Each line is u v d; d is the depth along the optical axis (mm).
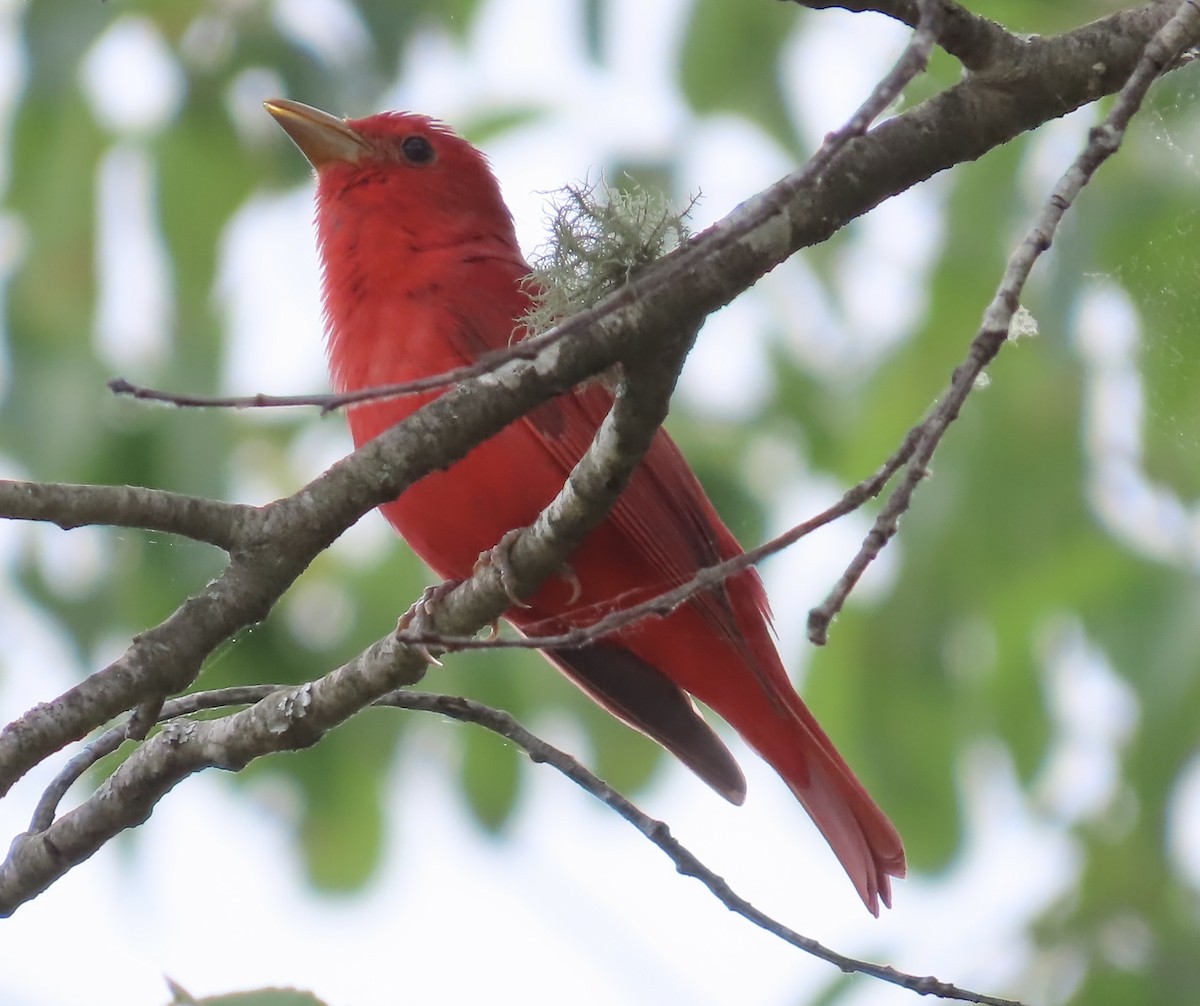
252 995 6148
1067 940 10703
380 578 11648
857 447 11484
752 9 11273
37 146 10812
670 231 5844
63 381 10711
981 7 9570
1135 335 10508
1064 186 5277
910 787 11547
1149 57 5324
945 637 11414
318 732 7328
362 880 11648
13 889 7344
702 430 12023
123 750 11297
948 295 11078
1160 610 10938
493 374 6074
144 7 10875
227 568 6211
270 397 4863
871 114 4902
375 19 10672
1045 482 11117
